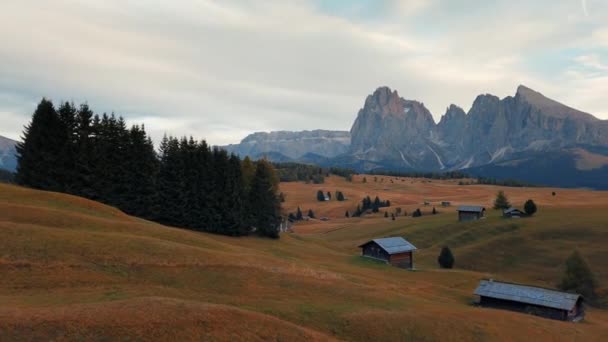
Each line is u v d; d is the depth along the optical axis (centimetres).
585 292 7988
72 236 4762
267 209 9925
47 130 7650
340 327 3912
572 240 10662
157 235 5906
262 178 10100
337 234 16762
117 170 8219
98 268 4250
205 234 8706
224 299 4100
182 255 4972
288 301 4347
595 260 9444
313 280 5234
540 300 6209
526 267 9875
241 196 9588
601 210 13162
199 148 9094
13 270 3888
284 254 8081
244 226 9500
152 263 4603
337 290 4994
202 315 3256
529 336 4728
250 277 4881
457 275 8606
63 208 6275
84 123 7994
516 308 6325
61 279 3912
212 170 9112
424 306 5072
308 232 18425
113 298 3588
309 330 3588
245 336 3178
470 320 4688
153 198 8562
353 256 9669
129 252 4697
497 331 4581
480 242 11612
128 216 7056
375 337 3878
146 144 8519
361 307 4469
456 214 16700
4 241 4269
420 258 11169
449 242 12238
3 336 2625
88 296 3594
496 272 9938
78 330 2806
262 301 4212
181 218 8788
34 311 2969
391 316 4272
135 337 2859
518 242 11112
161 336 2927
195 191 8900
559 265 9588
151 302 3322
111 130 8244
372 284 6091
